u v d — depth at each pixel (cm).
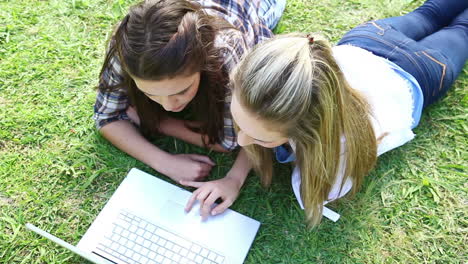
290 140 119
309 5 193
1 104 165
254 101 96
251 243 135
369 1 195
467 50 163
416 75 147
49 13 189
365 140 123
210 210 138
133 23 107
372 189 148
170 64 105
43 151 154
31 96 167
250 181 149
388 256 137
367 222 142
